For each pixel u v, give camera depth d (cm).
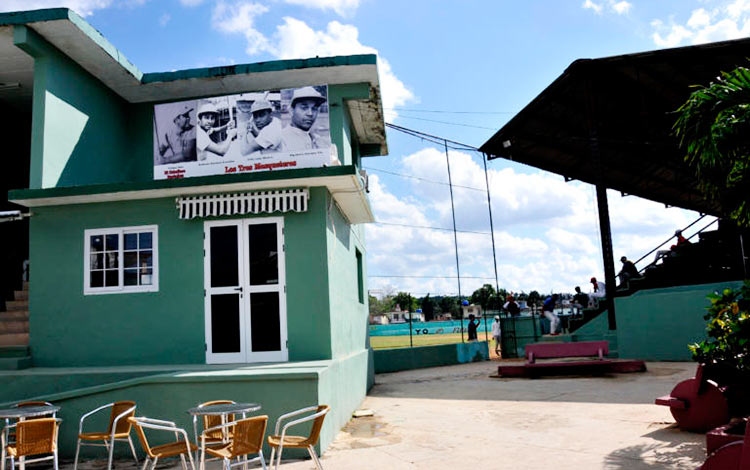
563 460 614
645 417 805
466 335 3569
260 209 905
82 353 923
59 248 953
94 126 1111
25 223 1368
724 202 598
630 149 2270
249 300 904
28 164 1343
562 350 1400
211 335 903
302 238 904
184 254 927
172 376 743
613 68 1805
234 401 729
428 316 4578
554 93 1944
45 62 989
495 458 640
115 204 953
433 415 937
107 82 1146
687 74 1803
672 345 1513
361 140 1559
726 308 647
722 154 553
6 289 1309
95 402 757
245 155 977
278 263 904
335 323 927
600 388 1116
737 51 1603
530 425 807
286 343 882
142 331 917
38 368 909
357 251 1402
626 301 1627
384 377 1659
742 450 384
